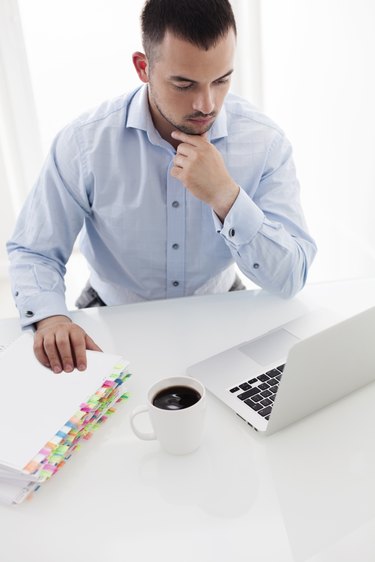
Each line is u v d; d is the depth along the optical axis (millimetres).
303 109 2604
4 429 884
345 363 909
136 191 1361
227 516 772
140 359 1097
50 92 2922
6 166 2889
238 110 1383
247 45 2965
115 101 1356
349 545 723
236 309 1241
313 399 909
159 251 1441
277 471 836
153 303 1276
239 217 1188
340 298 1261
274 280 1244
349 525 749
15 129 2926
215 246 1428
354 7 1974
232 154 1358
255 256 1221
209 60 1045
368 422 918
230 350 1091
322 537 735
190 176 1196
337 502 782
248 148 1361
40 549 748
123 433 927
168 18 1032
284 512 772
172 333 1169
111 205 1388
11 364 1036
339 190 2389
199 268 1476
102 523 777
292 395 861
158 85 1126
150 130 1283
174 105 1134
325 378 894
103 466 868
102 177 1354
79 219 1427
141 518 779
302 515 767
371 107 1993
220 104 1147
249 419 915
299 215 1369
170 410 836
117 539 752
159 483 831
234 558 715
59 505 810
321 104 2406
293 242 1266
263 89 3062
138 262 1468
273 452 871
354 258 2338
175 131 1283
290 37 2584
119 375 991
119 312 1248
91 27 2828
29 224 1392
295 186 1407
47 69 2877
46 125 2986
